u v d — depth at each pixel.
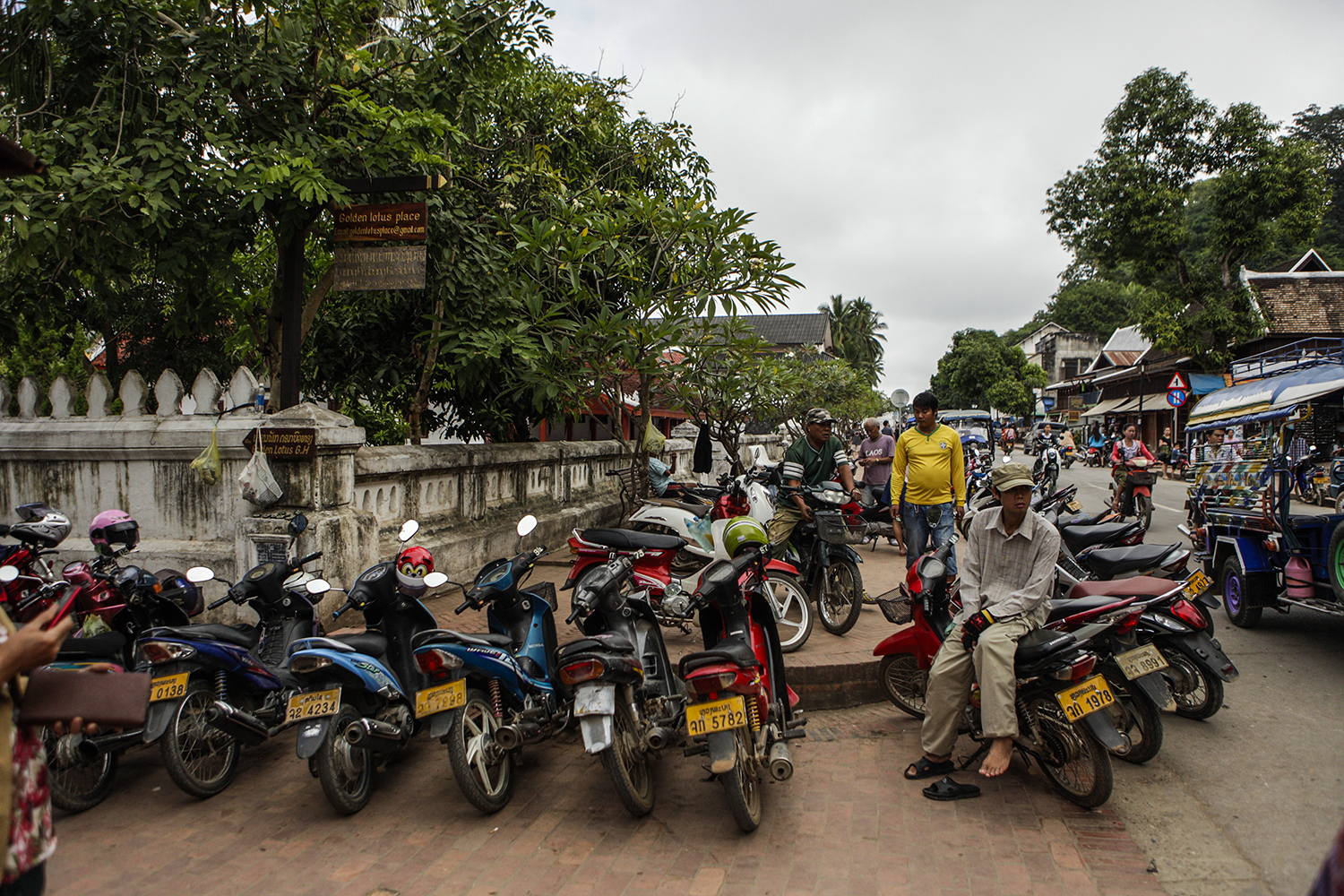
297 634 4.89
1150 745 4.16
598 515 11.42
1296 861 3.30
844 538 6.27
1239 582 6.98
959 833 3.58
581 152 11.52
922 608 4.75
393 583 4.39
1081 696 3.62
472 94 8.59
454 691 3.79
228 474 6.56
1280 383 6.67
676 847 3.53
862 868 3.29
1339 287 28.08
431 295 9.01
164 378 6.90
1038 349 81.81
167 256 6.70
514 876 3.31
